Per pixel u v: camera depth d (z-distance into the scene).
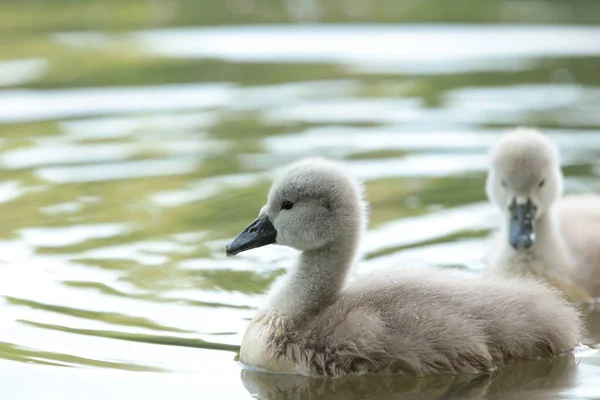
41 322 11.93
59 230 14.49
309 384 10.49
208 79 21.33
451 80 20.84
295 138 17.80
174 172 16.52
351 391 10.30
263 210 11.69
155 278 13.16
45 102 20.05
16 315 12.10
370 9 26.31
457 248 13.99
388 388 10.34
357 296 11.02
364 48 23.16
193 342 11.55
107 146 17.67
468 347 10.53
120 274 13.26
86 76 21.69
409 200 15.42
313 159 11.80
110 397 10.18
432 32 24.20
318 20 25.42
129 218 14.88
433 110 19.03
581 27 24.38
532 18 25.19
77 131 18.42
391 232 14.42
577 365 10.84
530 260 13.36
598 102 19.36
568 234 14.02
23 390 10.31
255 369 10.92
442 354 10.52
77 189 15.88
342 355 10.59
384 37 23.92
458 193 15.66
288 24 25.16
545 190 13.43
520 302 11.02
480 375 10.57
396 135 17.84
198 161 16.95
